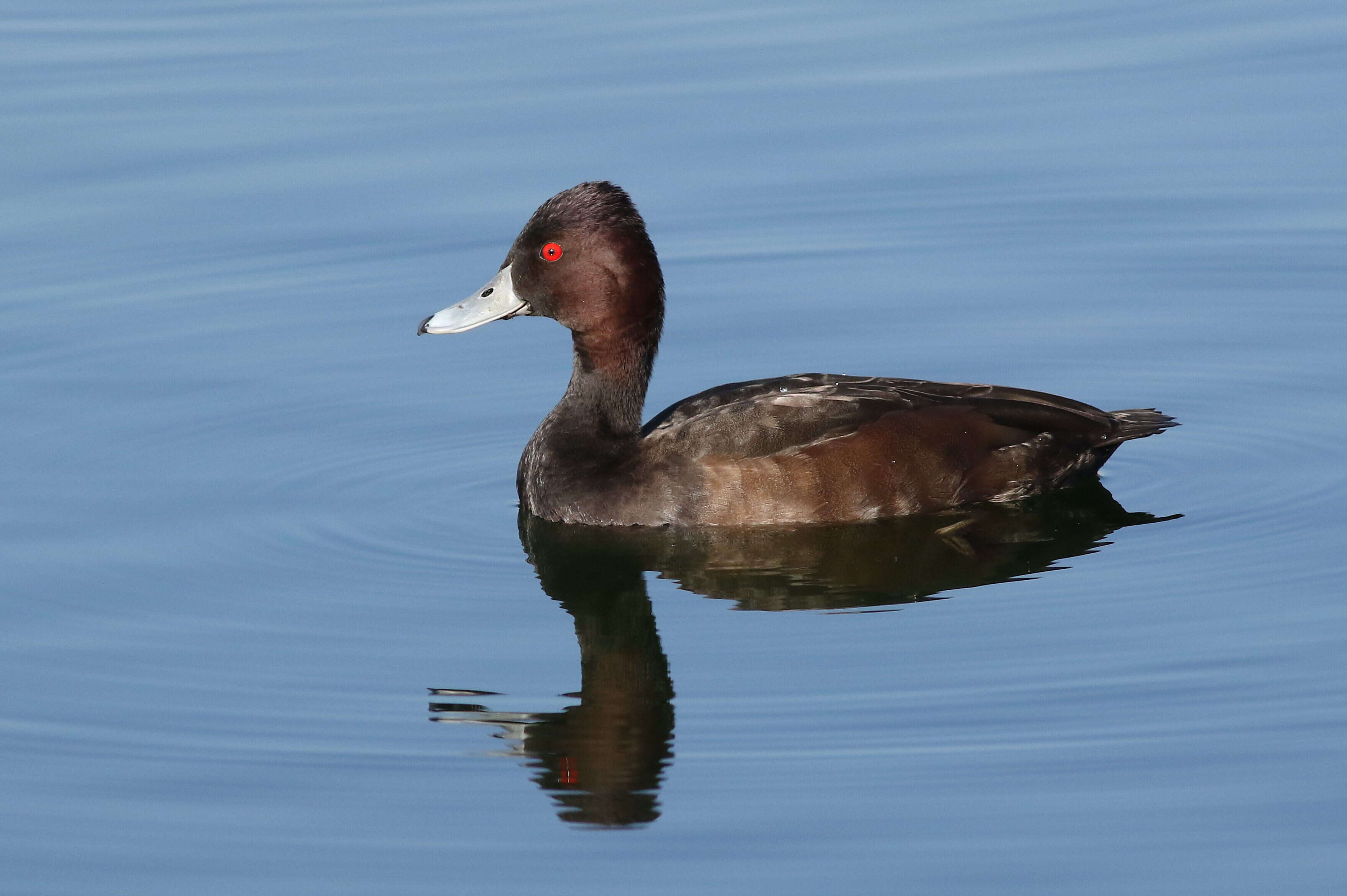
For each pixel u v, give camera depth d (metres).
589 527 14.45
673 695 11.77
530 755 11.11
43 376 17.59
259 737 11.38
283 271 19.59
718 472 14.12
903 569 13.65
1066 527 14.34
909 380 14.89
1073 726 11.11
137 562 13.97
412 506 15.19
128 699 11.83
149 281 19.42
